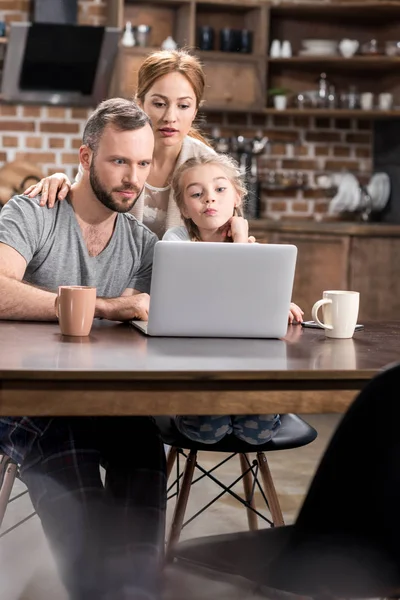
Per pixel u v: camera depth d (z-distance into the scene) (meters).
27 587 2.90
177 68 3.38
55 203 2.74
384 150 6.57
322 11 6.34
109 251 2.80
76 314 2.35
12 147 6.20
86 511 2.15
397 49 6.25
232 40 6.14
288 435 2.64
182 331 2.38
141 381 1.93
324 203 6.64
